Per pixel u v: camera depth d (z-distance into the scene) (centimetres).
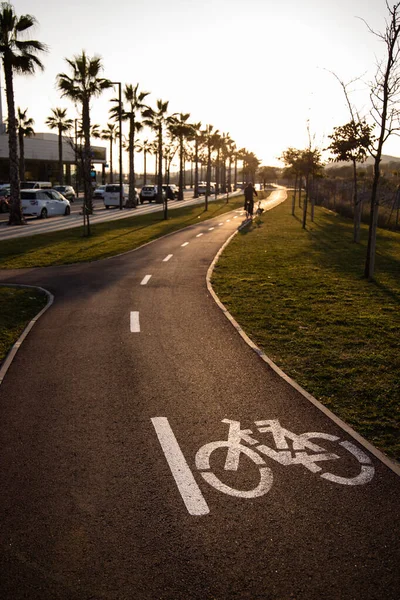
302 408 600
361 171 4681
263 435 537
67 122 6638
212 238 2419
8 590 326
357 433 540
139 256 1858
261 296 1201
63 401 620
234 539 375
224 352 798
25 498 425
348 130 1989
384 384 668
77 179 5128
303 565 349
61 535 379
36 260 1750
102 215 3931
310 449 509
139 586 330
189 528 387
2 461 485
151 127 5447
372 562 352
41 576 338
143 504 417
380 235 2533
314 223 3180
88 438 530
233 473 465
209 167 7275
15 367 735
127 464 480
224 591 327
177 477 458
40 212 3559
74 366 738
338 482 451
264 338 875
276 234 2558
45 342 852
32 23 2652
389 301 1137
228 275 1480
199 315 1024
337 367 733
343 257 1802
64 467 475
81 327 941
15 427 555
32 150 6938
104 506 414
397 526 392
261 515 404
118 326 946
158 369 725
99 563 350
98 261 1750
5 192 4506
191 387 662
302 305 1105
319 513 407
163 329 926
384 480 455
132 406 606
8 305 1126
